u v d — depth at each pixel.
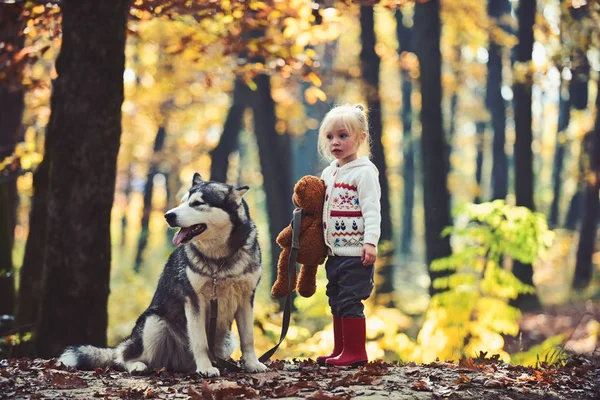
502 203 9.38
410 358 8.80
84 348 5.79
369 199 5.09
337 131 5.24
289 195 16.80
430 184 15.62
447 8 19.88
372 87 16.48
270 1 8.64
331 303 5.36
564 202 33.91
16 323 8.48
